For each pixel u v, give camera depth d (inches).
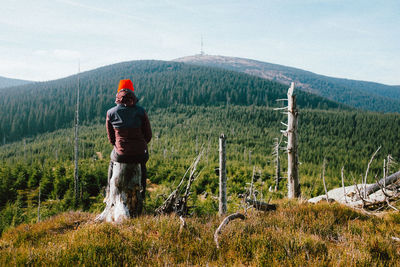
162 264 103.1
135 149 163.8
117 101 157.6
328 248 125.7
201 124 7844.5
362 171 3356.3
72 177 1576.0
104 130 6560.0
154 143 4817.9
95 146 4808.1
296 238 130.2
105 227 145.8
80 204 1165.7
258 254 109.0
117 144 163.9
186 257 112.2
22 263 105.3
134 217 173.2
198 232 144.3
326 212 196.2
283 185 1472.7
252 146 5369.1
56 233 192.2
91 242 122.9
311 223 170.7
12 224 870.4
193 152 4050.2
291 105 383.9
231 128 7313.0
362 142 5777.6
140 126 163.2
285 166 2920.8
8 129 7175.2
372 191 293.3
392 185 273.0
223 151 361.4
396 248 134.1
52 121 7652.6
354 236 145.6
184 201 229.0
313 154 4471.0
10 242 172.9
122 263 105.4
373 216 211.2
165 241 127.5
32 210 1136.2
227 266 103.0
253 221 168.9
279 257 110.0
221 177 365.7
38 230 198.7
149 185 1798.7
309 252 118.5
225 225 151.5
